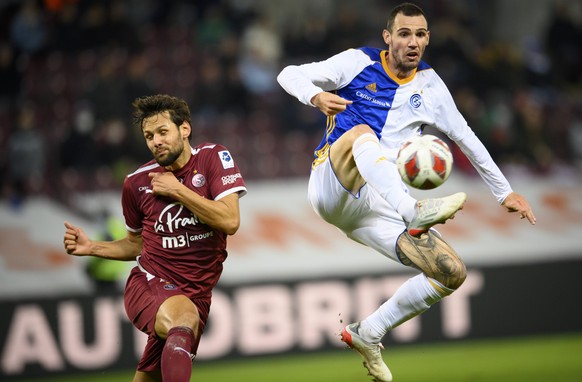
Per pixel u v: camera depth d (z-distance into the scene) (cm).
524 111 4047
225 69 4147
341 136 1575
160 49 4425
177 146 1566
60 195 3391
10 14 4350
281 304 3281
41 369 3109
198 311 1656
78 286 3173
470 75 4319
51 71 4231
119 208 3388
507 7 5341
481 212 3597
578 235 3572
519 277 3488
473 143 1672
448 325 3416
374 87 1630
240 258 3303
